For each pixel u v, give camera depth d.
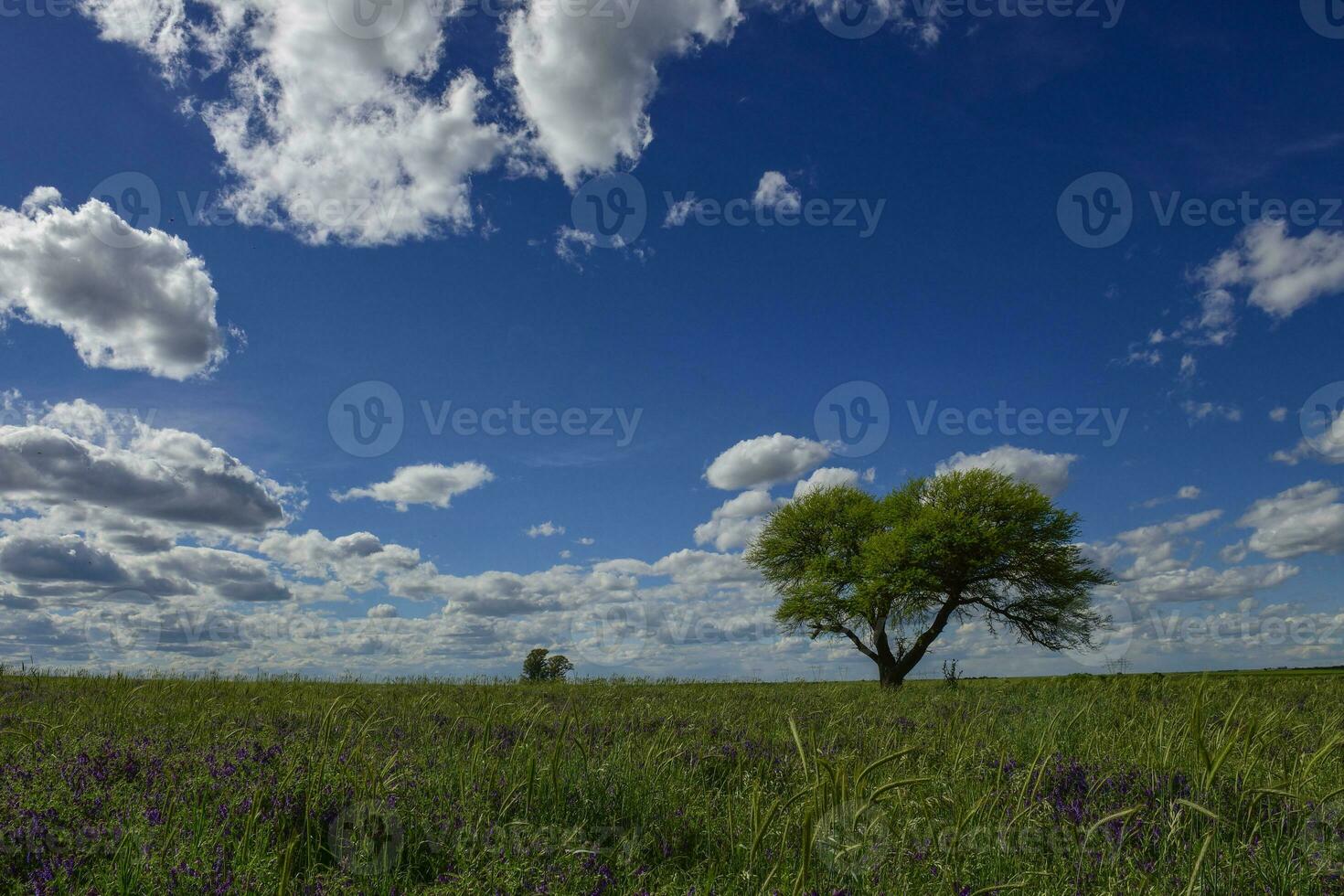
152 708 8.34
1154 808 4.08
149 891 2.84
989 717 8.95
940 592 37.41
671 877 3.25
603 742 6.68
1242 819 3.95
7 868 2.96
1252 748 5.00
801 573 41.56
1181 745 5.51
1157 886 3.06
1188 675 15.08
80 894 2.78
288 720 7.65
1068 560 36.09
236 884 2.90
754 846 3.11
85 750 5.07
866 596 36.62
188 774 4.52
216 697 9.95
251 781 4.25
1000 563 36.22
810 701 12.91
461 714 8.62
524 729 7.57
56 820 3.45
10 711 7.76
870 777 4.89
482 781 4.40
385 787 4.08
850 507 40.62
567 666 38.75
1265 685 14.59
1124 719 8.02
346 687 13.90
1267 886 3.22
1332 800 3.92
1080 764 5.12
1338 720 7.72
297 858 3.37
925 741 6.94
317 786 3.88
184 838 3.40
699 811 4.41
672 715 9.52
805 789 3.11
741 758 5.26
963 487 36.69
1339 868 3.28
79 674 13.69
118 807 3.72
